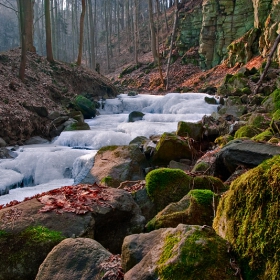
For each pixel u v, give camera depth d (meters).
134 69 30.80
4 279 3.21
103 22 57.25
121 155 7.27
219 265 2.04
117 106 18.52
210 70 24.39
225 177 5.37
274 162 2.11
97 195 4.11
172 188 4.77
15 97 13.00
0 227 3.44
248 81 16.75
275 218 1.89
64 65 19.73
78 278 2.63
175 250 2.16
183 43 28.81
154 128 11.62
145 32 41.09
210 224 3.66
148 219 4.60
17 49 19.28
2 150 9.48
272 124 6.70
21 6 14.63
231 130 8.52
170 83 25.67
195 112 15.35
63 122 12.70
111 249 3.81
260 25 21.03
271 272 1.81
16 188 7.91
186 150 7.48
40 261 3.26
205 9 25.62
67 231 3.43
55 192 4.41
